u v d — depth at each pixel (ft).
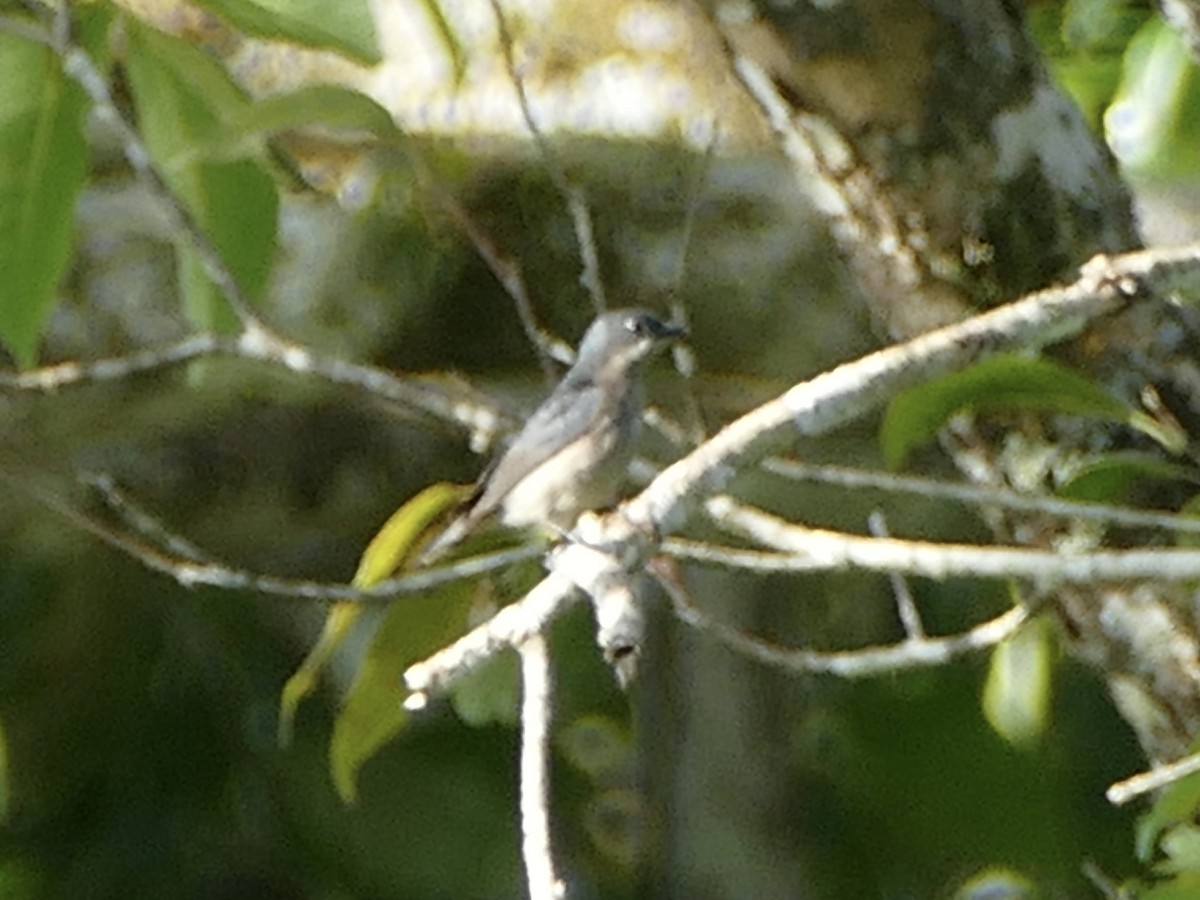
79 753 40.81
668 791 41.29
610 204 34.45
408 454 37.93
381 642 26.12
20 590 40.45
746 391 35.50
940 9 25.93
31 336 22.12
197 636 41.50
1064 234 26.40
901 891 41.45
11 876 39.96
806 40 25.76
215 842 40.68
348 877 40.63
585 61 34.37
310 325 35.37
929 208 26.12
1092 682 41.57
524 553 22.17
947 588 42.19
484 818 40.91
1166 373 26.27
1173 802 24.90
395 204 34.94
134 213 34.73
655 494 20.95
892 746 41.39
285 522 38.91
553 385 29.66
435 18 26.37
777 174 33.78
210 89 22.53
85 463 37.37
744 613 41.96
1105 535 26.50
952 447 27.30
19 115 21.84
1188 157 31.04
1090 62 34.78
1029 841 40.78
